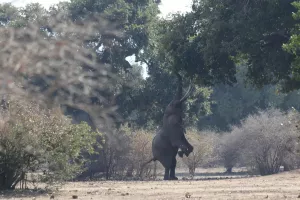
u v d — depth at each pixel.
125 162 92.31
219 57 77.31
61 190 48.50
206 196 41.31
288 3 71.75
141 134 94.50
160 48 84.94
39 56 12.98
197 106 127.50
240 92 168.38
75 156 50.34
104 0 106.50
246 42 73.12
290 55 72.56
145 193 44.78
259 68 77.56
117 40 97.25
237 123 168.50
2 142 45.69
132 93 123.06
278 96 163.88
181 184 58.47
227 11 75.94
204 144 98.69
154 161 88.88
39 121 46.12
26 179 48.34
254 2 74.75
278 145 96.69
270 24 73.12
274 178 67.12
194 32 80.62
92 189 50.41
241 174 114.94
